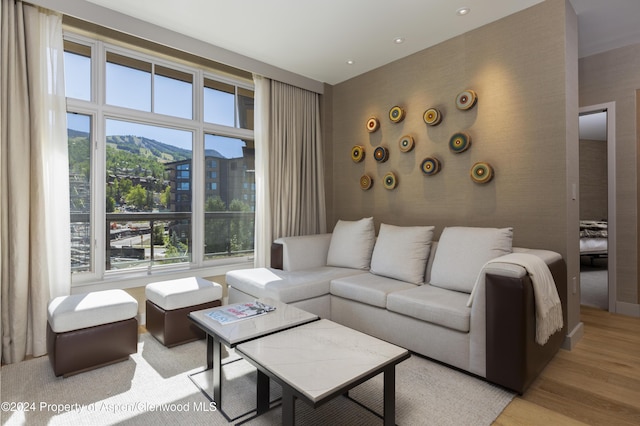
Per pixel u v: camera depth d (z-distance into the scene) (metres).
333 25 3.06
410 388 2.02
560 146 2.62
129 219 3.22
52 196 2.61
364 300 2.73
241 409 1.83
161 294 2.63
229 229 3.94
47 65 2.59
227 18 2.95
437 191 3.41
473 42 3.12
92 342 2.22
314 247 3.69
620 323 3.16
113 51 3.13
